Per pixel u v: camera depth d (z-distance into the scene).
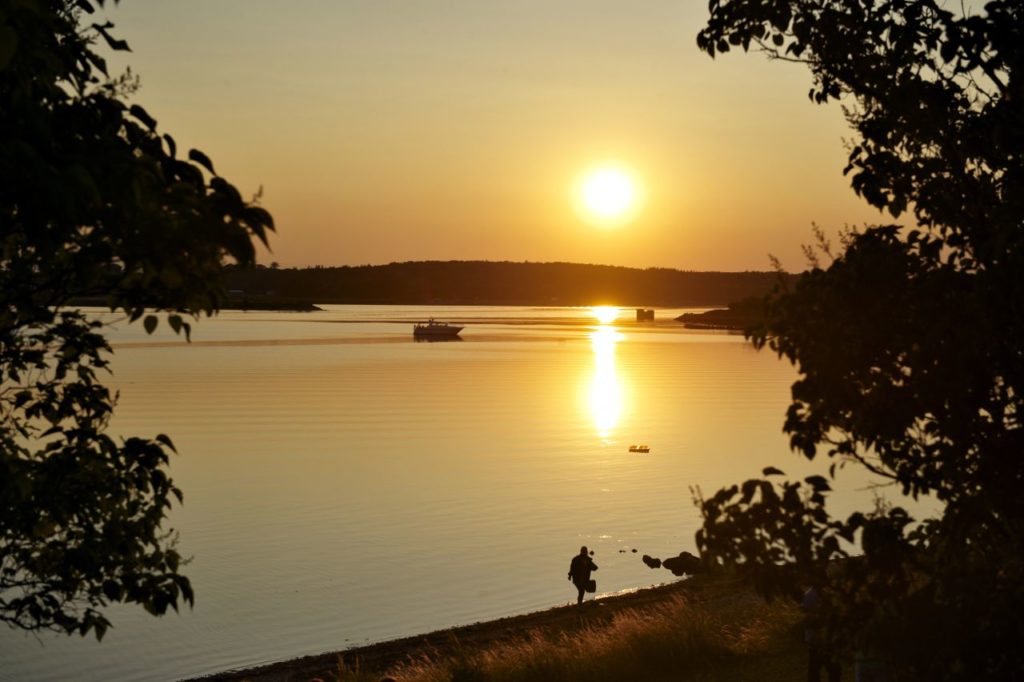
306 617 25.58
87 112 4.73
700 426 70.44
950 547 5.20
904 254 5.31
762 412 80.00
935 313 5.08
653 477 48.31
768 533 5.29
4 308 5.58
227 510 39.72
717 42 6.70
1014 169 5.62
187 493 43.44
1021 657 4.60
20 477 5.65
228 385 97.69
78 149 4.22
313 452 56.06
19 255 5.48
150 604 6.33
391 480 47.34
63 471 6.05
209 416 71.88
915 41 6.09
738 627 15.18
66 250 5.16
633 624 16.17
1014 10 5.48
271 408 78.25
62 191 3.68
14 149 3.66
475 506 40.97
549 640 20.16
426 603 26.72
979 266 5.46
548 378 112.75
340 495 43.31
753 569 5.31
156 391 90.19
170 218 4.24
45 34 4.80
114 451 6.34
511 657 15.82
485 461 53.56
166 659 22.23
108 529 6.19
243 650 22.83
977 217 5.82
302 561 31.44
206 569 30.22
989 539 5.30
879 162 6.25
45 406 6.55
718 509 5.40
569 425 70.75
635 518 38.50
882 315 5.16
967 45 5.75
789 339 5.34
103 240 4.48
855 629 5.26
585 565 24.97
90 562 6.09
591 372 122.69
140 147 4.89
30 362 6.33
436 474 49.19
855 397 5.14
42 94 4.59
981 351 4.89
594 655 15.06
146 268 4.57
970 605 4.70
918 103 5.96
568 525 37.22
